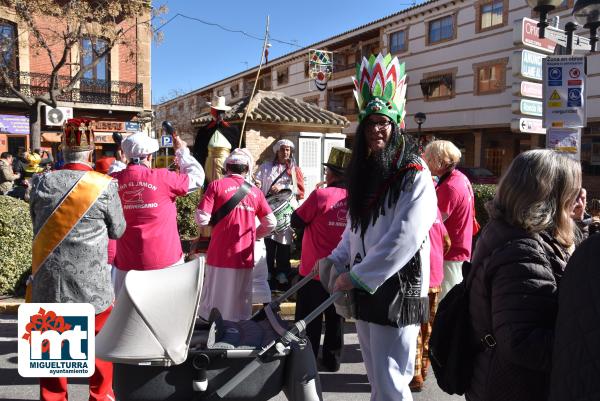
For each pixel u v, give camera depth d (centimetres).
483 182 2281
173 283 227
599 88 2189
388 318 242
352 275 239
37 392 382
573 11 588
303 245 434
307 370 247
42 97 1630
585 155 2319
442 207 399
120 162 569
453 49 2736
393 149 251
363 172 260
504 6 2453
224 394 231
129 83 2414
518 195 181
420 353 394
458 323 200
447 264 409
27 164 1357
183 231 945
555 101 566
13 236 614
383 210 248
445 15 2762
